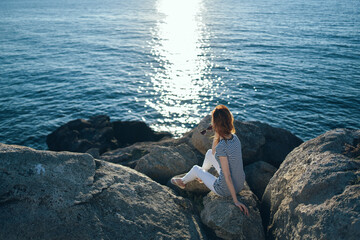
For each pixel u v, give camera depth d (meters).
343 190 3.18
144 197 4.18
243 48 46.75
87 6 178.88
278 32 63.22
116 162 7.39
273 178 4.77
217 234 3.95
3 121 19.61
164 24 87.62
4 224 3.17
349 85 26.16
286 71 31.78
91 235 3.40
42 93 25.38
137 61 38.94
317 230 3.00
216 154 3.95
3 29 73.69
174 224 3.94
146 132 15.88
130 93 25.55
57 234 3.29
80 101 23.52
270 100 23.08
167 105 22.64
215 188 4.26
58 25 84.06
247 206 4.20
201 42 54.06
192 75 31.41
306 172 3.81
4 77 30.30
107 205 3.78
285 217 3.74
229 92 25.34
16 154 3.73
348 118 19.52
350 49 42.97
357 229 2.65
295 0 194.38
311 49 43.97
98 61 38.88
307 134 17.64
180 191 5.11
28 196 3.44
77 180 3.90
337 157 3.73
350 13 101.31
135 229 3.65
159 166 5.65
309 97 23.36
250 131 6.98
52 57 41.22
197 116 20.58
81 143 14.20
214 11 134.12
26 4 199.25
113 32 69.69
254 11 123.00
